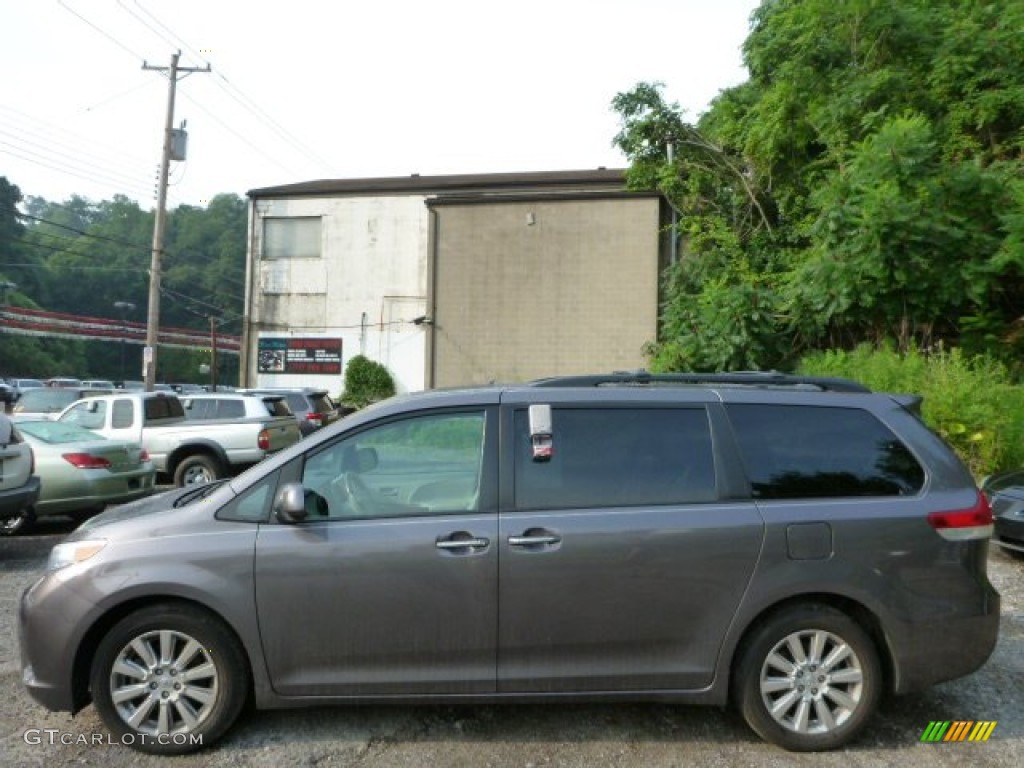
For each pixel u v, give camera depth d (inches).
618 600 141.6
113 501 359.6
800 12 637.9
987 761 142.3
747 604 142.1
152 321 854.5
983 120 558.9
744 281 669.3
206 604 140.6
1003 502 294.4
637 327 904.9
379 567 141.0
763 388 159.3
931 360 470.9
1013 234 482.0
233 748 144.6
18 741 148.2
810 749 143.9
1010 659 195.3
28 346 2588.6
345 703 142.9
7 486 294.4
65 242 2160.4
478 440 150.6
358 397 1029.2
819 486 149.6
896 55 609.9
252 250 1097.4
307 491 144.9
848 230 519.5
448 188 1061.1
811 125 634.2
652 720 157.4
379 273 1070.4
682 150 807.1
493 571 141.0
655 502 145.9
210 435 484.7
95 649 145.7
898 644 144.3
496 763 139.9
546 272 927.7
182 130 873.5
